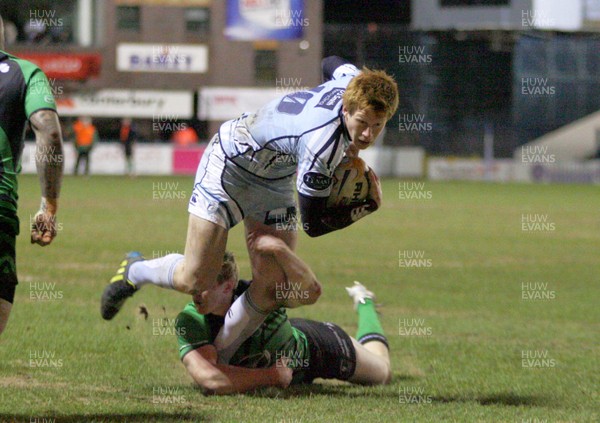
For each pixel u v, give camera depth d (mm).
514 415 15109
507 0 129375
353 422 14234
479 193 95812
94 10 126250
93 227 49688
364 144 14172
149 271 16781
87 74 126562
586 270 38375
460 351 21422
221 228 15773
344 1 135875
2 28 13570
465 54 129375
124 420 14047
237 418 14305
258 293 15734
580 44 137750
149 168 120500
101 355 19438
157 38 127062
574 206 78438
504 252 44656
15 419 13906
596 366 19859
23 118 13336
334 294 29922
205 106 128000
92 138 109500
